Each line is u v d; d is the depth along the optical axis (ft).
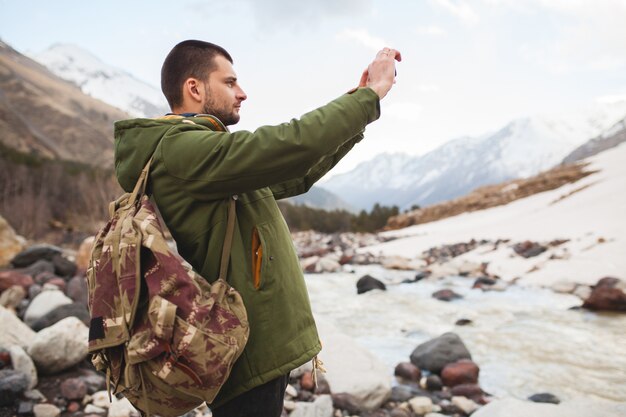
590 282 28.91
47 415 11.34
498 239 52.85
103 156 560.61
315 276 41.60
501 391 14.70
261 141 4.51
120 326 4.43
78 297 24.17
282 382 5.20
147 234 4.56
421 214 127.65
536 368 16.55
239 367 4.89
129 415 11.60
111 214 5.16
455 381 15.19
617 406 11.07
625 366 16.49
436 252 52.65
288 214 192.85
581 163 122.62
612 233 38.68
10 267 33.17
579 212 56.70
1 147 174.09
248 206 5.16
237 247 4.99
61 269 31.78
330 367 14.46
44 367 13.44
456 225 92.27
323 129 4.58
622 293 23.65
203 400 4.55
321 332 17.22
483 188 135.54
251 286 4.93
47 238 106.52
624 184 68.08
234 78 5.60
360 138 6.24
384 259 50.85
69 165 211.41
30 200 117.60
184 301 4.41
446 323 23.50
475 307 26.55
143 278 4.58
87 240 35.86
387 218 155.02
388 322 24.13
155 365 4.36
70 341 13.89
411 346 19.85
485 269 38.29
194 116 5.20
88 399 12.40
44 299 19.98
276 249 5.16
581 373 15.97
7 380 11.72
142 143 4.96
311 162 4.65
